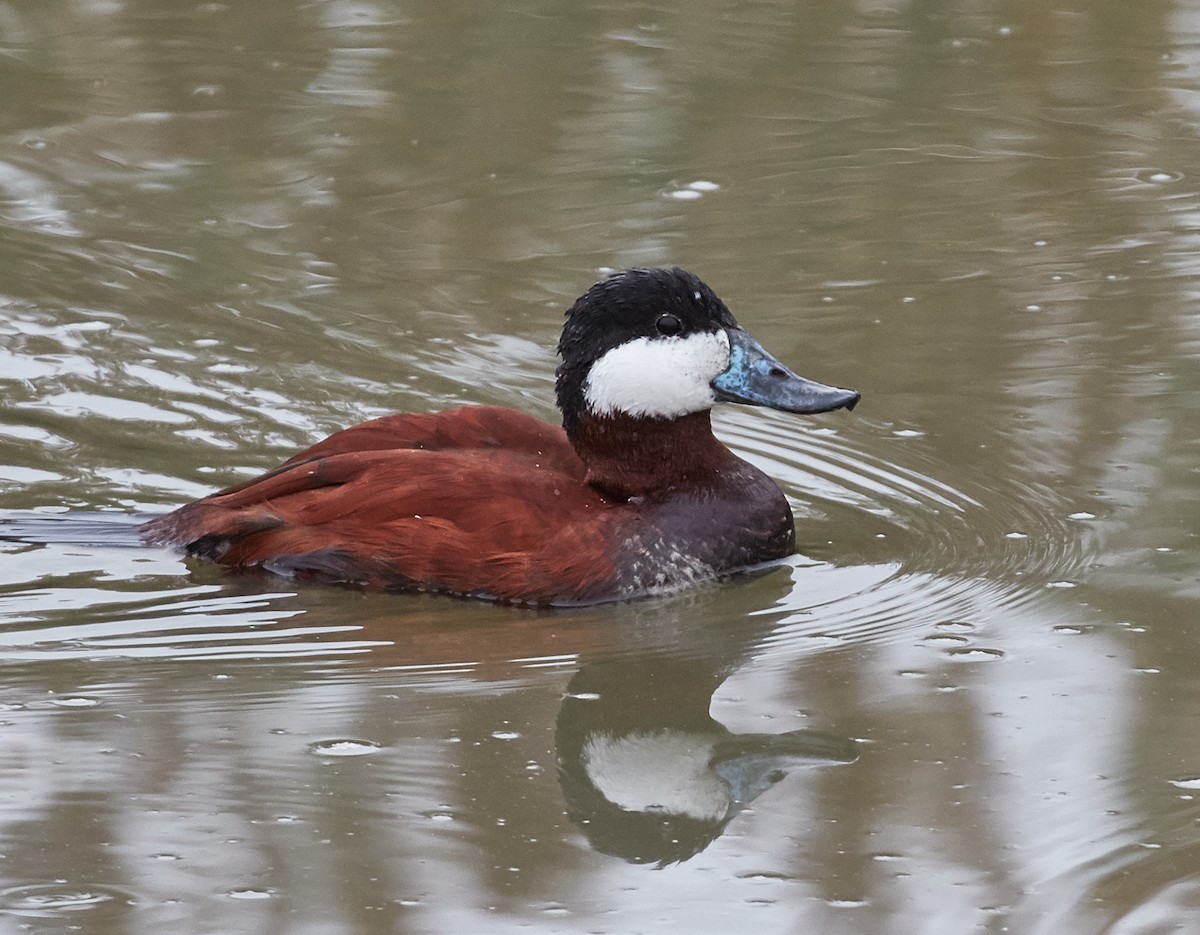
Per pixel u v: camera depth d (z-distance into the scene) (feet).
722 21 64.13
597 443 33.12
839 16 64.39
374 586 31.89
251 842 23.63
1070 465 36.68
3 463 37.40
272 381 41.14
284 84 58.90
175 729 26.81
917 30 63.10
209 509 33.14
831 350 41.83
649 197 51.01
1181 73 58.80
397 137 55.16
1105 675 28.45
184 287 45.91
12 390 40.52
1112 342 41.93
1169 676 28.32
